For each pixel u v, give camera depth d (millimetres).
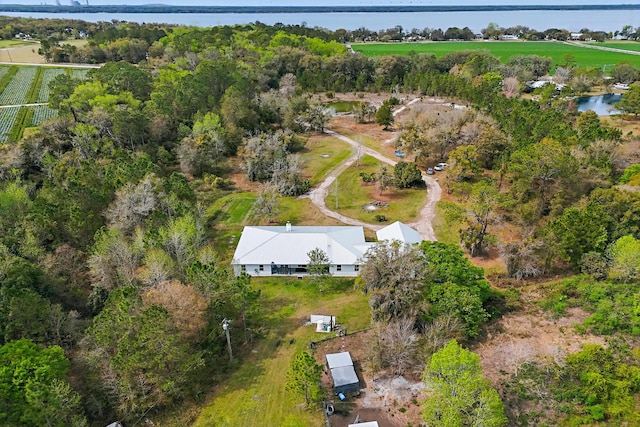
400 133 99938
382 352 41094
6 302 40438
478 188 65812
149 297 41469
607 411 34688
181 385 39562
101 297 47594
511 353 41875
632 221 55594
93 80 111938
